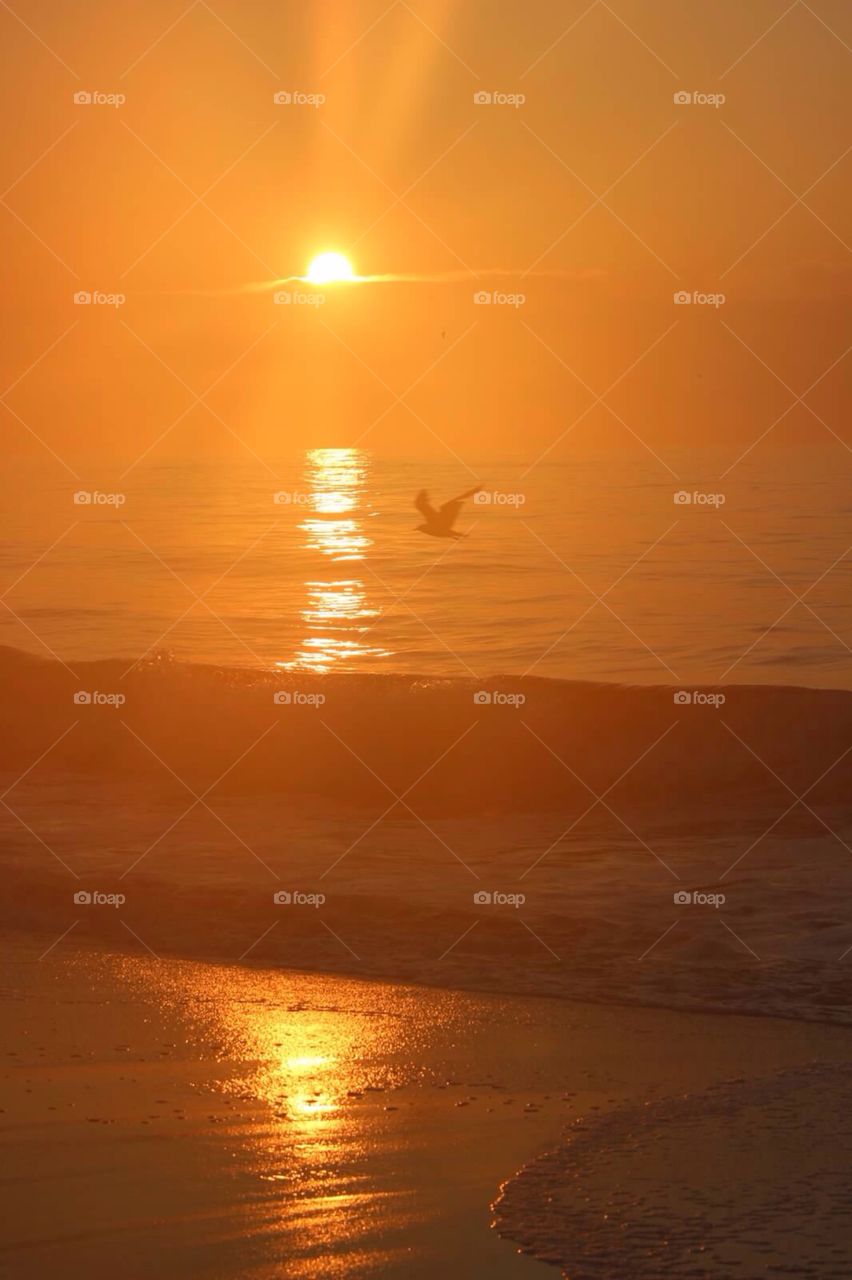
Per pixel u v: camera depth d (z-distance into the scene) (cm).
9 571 3641
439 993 744
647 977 777
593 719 1530
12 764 1530
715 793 1333
